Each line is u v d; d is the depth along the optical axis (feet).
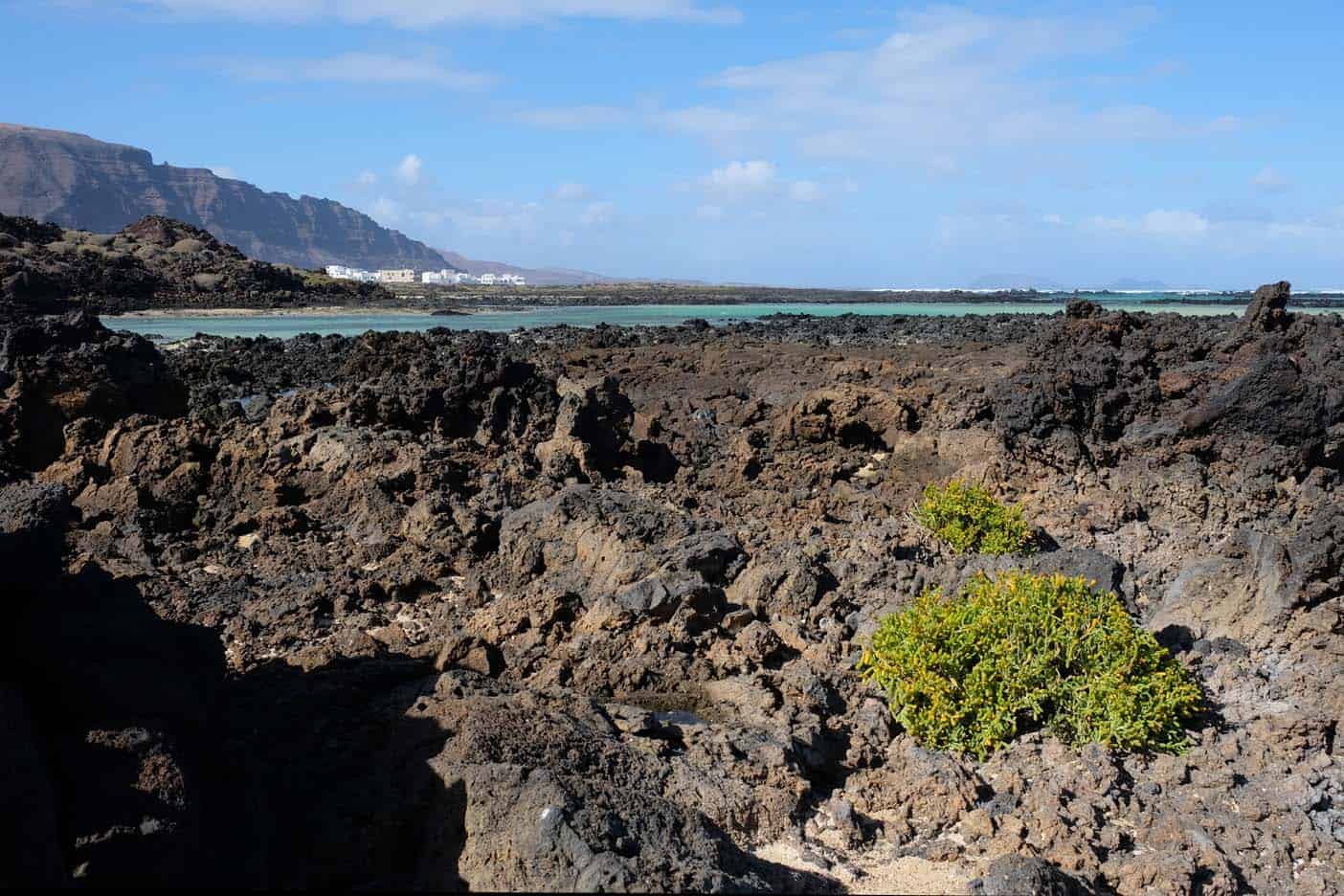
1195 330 102.78
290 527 56.39
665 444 80.23
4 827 18.22
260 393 113.91
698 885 21.47
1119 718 32.04
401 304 398.21
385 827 24.20
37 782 19.33
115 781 20.85
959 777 30.07
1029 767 31.35
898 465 71.15
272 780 25.95
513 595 41.98
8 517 25.98
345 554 52.24
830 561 48.75
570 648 37.50
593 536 46.83
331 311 350.84
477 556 50.98
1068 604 34.65
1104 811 29.53
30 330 74.74
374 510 57.47
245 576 48.98
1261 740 32.78
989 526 52.49
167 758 21.79
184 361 132.26
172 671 25.43
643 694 34.96
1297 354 82.89
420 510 53.72
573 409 72.28
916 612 36.29
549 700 30.89
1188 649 39.32
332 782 26.73
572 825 21.99
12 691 21.29
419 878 22.99
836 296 651.25
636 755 28.12
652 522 48.37
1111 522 56.24
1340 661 35.63
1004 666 33.17
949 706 32.73
